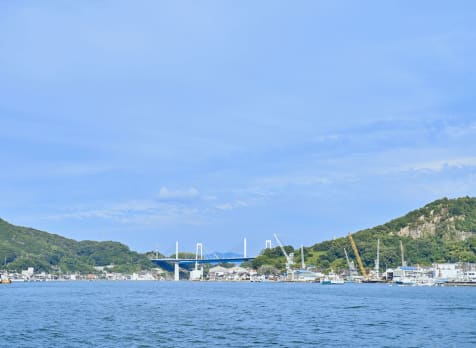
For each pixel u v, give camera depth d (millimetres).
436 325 129250
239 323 131625
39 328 121625
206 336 107875
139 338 104938
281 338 105688
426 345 98688
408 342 101938
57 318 144750
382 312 166375
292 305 198125
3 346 96250
